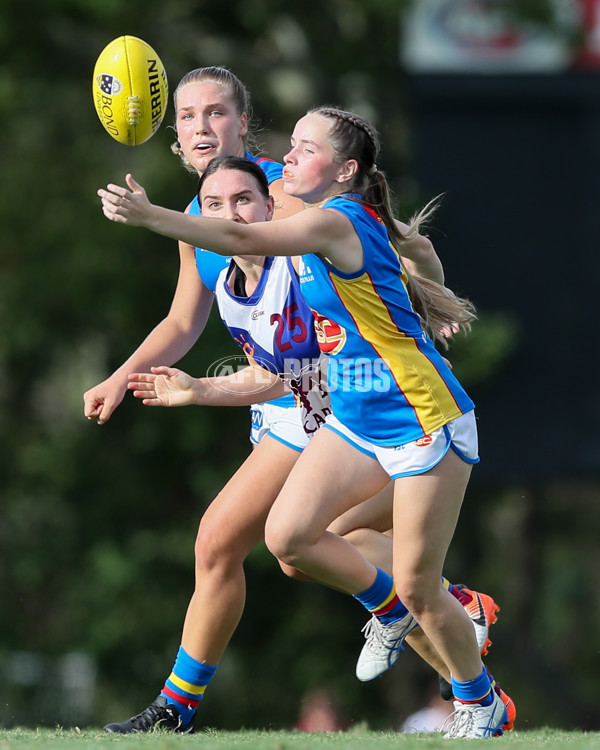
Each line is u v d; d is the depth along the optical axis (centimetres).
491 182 4488
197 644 1711
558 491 6162
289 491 1580
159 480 5050
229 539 1684
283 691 4812
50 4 4850
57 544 4991
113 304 4891
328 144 1547
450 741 1436
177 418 4894
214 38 5300
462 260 4500
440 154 4503
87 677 4841
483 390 4516
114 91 1686
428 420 1530
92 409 1750
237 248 1402
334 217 1473
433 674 4891
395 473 1546
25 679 4872
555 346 4494
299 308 1639
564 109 4469
